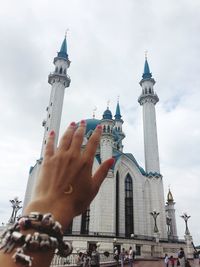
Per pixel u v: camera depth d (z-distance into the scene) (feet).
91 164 6.11
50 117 205.46
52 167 5.88
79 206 5.64
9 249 4.20
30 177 197.16
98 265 58.34
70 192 5.57
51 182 5.65
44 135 201.67
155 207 197.98
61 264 85.71
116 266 105.50
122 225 184.96
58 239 4.54
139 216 194.49
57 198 5.39
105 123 210.38
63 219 5.10
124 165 213.25
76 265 84.33
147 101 242.17
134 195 201.98
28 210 5.10
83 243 150.41
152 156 218.38
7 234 4.41
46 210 5.07
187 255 171.53
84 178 5.83
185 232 182.39
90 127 225.97
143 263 119.85
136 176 209.77
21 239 4.17
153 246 172.55
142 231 188.24
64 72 227.61
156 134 229.86
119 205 192.24
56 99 212.64
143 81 255.91
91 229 169.07
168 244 179.42
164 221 194.90
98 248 149.28
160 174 213.66
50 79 226.38
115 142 251.60
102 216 172.14
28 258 4.03
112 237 157.48
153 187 206.90
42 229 4.46
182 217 187.32
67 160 5.90
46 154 6.27
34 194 5.65
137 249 163.73
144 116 239.50
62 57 232.32
